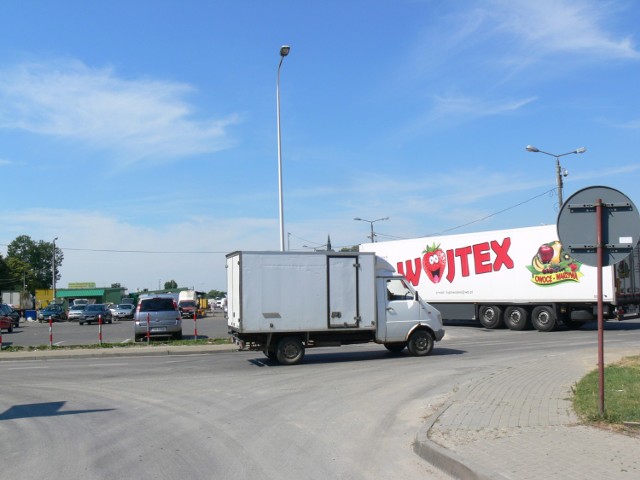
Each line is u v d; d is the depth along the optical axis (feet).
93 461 22.86
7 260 389.19
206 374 47.67
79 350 69.05
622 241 25.29
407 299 56.44
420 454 22.95
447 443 22.71
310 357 58.49
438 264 99.76
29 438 26.68
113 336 102.68
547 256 87.51
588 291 83.87
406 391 37.14
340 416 30.48
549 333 84.48
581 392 31.94
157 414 31.78
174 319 84.02
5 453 24.13
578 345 64.28
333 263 54.49
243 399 35.86
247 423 29.25
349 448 24.38
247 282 52.80
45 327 147.13
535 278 88.43
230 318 57.00
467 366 47.98
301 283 53.67
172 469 21.71
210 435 26.86
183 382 43.42
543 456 20.29
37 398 37.29
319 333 54.49
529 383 36.63
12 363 60.44
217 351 68.44
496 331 91.30
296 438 26.12
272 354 56.65
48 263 458.09
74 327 142.20
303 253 53.93
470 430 24.68
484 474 18.56
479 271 94.63
